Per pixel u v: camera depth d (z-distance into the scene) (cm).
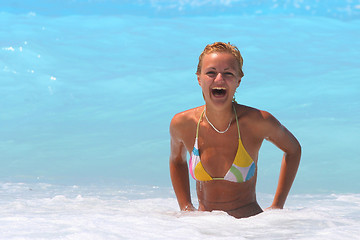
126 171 1059
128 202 712
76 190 868
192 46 1842
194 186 968
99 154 1166
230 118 632
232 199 646
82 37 1894
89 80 1592
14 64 1628
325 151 1148
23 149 1195
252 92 1469
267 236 468
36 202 681
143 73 1634
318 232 480
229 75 607
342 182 984
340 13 2131
